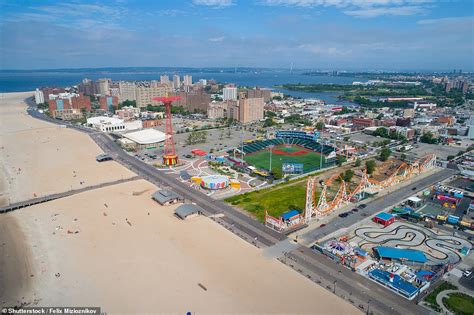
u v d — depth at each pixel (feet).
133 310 319.27
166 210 554.87
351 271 390.63
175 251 424.46
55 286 356.38
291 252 429.38
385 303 335.26
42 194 628.28
